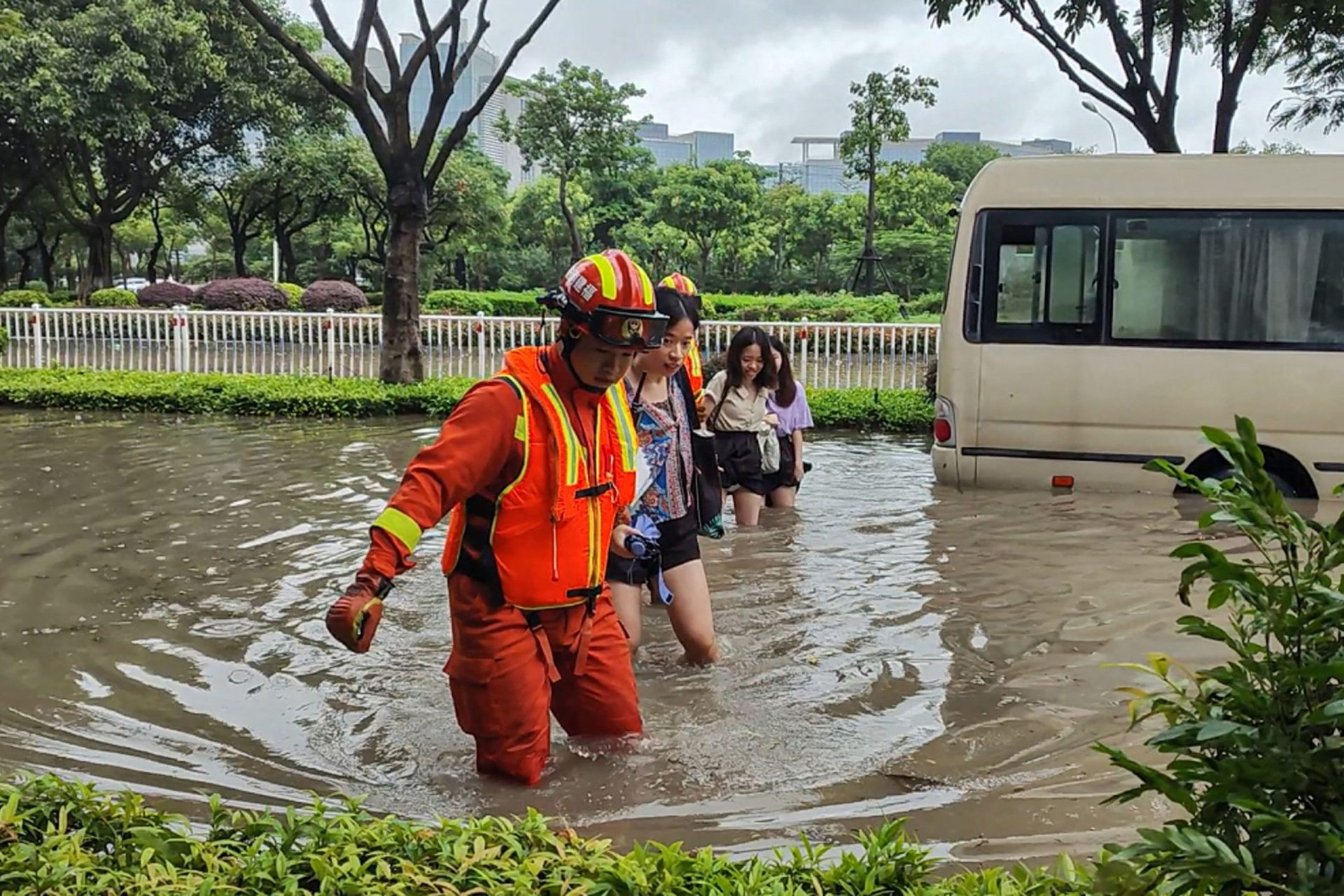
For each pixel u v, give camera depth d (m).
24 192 33.88
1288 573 2.27
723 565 7.45
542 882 2.84
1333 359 9.05
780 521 8.80
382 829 3.08
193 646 5.81
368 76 16.47
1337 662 2.05
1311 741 2.16
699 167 46.25
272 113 33.47
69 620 6.24
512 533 3.94
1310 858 2.01
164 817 3.22
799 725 4.75
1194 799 2.36
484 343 18.42
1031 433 9.58
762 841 3.74
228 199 41.16
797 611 6.42
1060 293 9.47
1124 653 5.70
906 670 5.46
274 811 3.94
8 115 29.05
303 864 2.89
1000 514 8.90
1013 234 9.52
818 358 16.91
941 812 3.96
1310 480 9.16
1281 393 9.12
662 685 5.21
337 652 5.71
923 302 35.38
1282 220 9.14
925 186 46.09
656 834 3.79
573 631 4.18
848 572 7.27
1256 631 2.29
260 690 5.21
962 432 9.71
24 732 4.73
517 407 3.84
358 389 15.86
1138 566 7.35
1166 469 2.32
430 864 2.94
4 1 29.02
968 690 5.19
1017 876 2.86
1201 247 9.24
